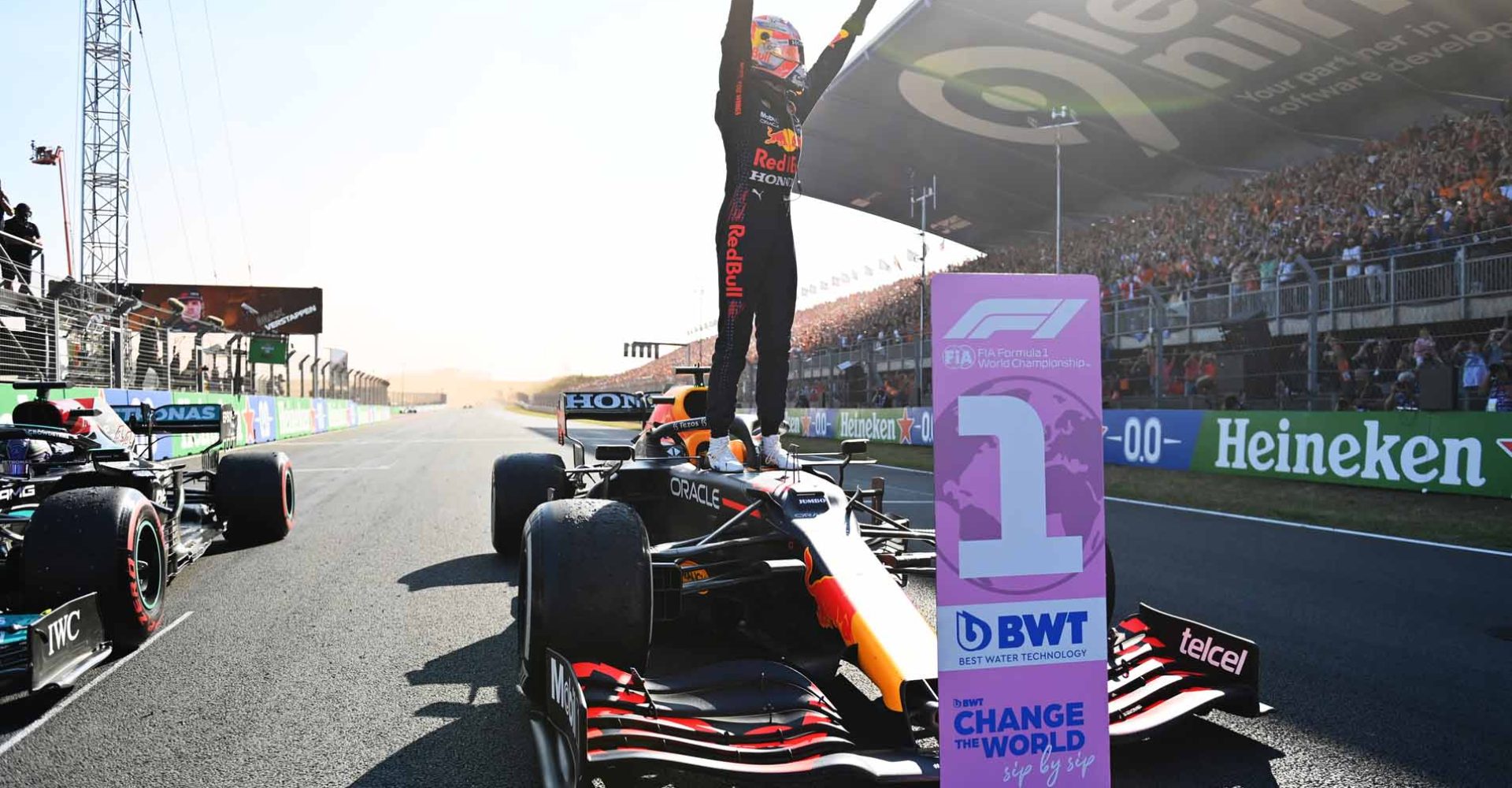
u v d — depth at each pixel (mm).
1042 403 1826
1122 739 2635
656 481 4352
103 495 3961
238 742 3061
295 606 4969
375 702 3438
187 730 3158
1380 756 2947
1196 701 2838
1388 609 4988
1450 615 4844
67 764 2885
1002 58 21625
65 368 14805
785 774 2162
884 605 2654
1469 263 12719
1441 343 13016
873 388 24594
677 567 3100
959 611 1764
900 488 11531
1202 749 2998
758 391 3600
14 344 13180
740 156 3191
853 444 3877
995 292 1797
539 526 2885
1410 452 9359
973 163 28531
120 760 2912
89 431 5359
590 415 6605
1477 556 6684
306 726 3197
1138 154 26203
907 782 2178
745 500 3416
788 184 3271
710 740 2365
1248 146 24641
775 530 3180
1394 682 3715
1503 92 19453
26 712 3342
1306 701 3473
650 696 2553
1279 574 5996
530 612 2775
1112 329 18703
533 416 65062
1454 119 19594
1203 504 9867
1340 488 9953
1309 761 2900
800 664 2953
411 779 2760
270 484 6805
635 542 2873
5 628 3354
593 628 2734
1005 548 1795
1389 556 6660
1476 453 8766
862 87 24219
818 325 40719
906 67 22734
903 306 30016
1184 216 24250
